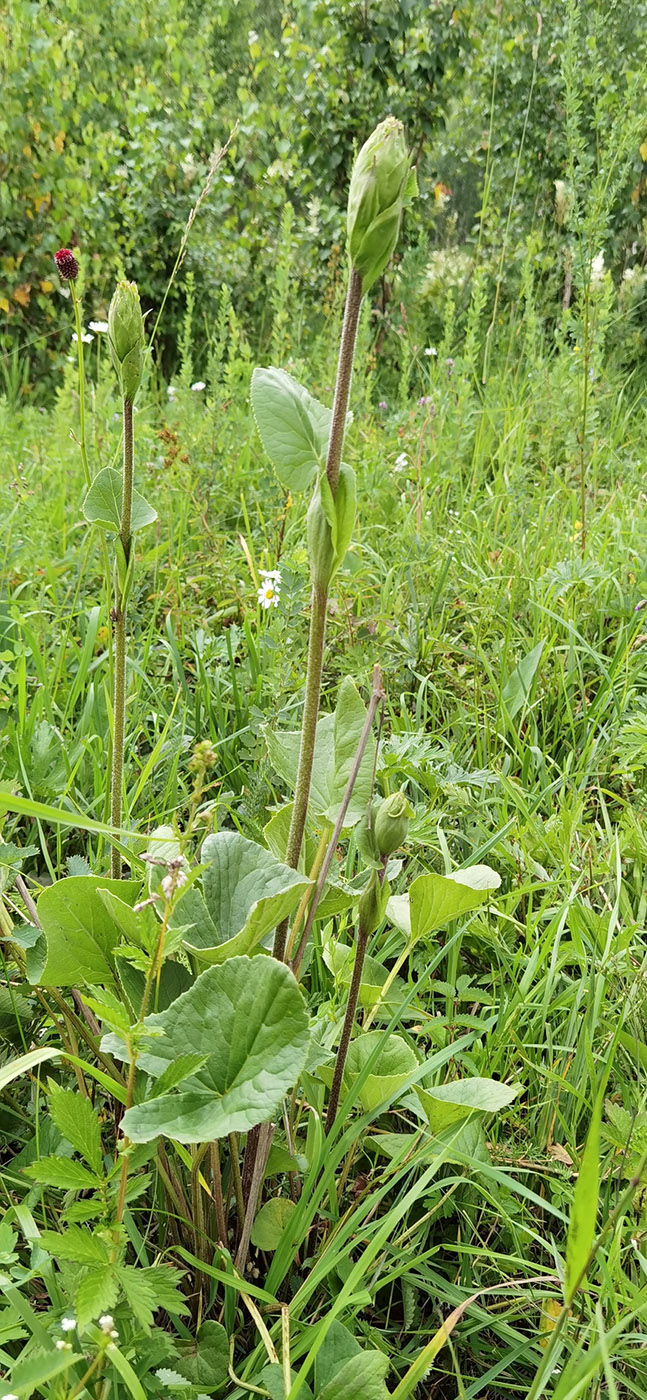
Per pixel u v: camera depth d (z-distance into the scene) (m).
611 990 0.96
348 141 3.63
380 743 1.15
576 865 1.11
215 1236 0.69
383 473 2.11
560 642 1.58
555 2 3.63
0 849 0.76
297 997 0.53
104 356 2.71
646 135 3.21
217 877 0.65
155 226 3.81
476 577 1.68
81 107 4.02
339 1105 0.75
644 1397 0.65
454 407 2.48
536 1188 0.81
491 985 1.01
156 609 1.48
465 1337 0.71
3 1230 0.56
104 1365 0.55
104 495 0.69
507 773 1.27
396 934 0.99
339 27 3.51
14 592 1.58
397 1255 0.72
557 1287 0.73
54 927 0.65
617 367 3.08
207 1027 0.55
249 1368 0.62
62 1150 0.70
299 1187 0.74
